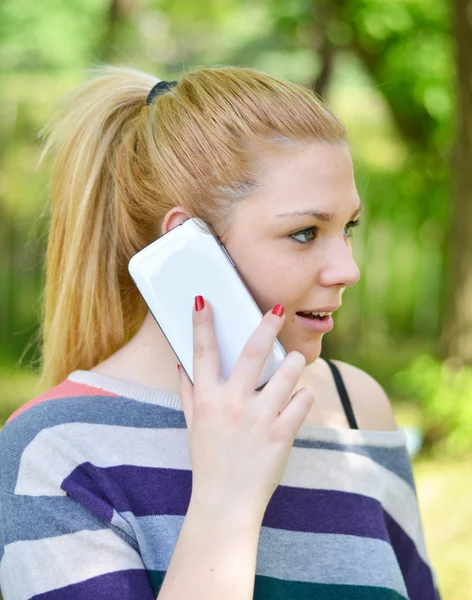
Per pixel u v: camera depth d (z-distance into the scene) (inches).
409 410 263.9
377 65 288.5
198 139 49.2
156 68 437.7
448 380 212.8
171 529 47.6
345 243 49.6
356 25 275.6
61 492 47.1
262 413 43.7
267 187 47.4
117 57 354.6
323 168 47.6
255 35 443.5
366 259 382.6
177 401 50.7
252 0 362.9
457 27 199.6
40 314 73.7
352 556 50.7
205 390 44.6
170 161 50.2
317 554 50.3
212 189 48.8
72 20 368.8
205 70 52.9
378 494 54.4
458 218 210.7
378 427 58.6
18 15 365.4
